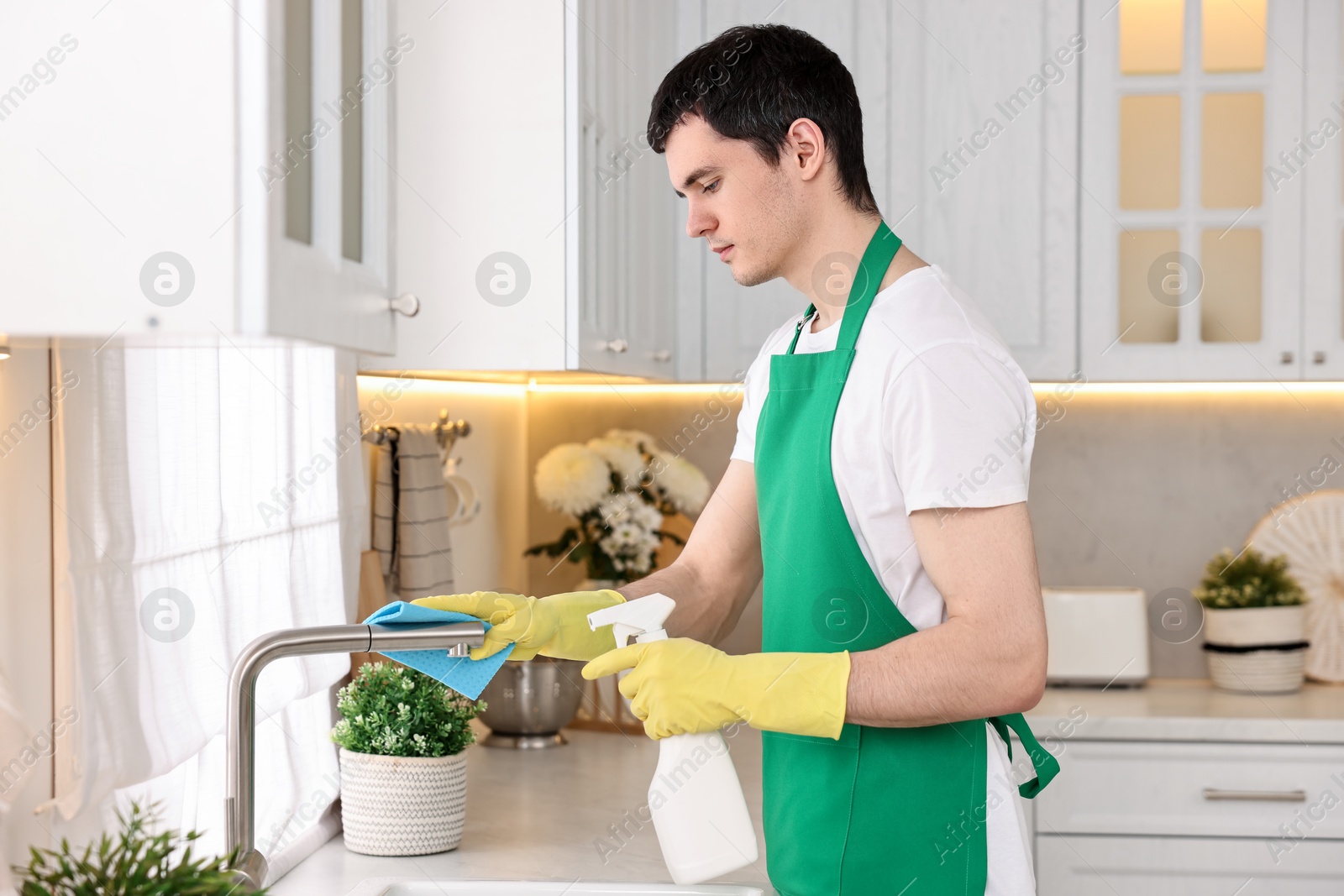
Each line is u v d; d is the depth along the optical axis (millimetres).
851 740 1066
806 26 2262
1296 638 2324
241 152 701
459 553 2129
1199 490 2535
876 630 1074
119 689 1072
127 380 1110
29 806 979
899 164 2252
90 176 707
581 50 1550
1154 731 2090
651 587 1260
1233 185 2246
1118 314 2244
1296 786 2064
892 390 1012
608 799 1649
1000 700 944
